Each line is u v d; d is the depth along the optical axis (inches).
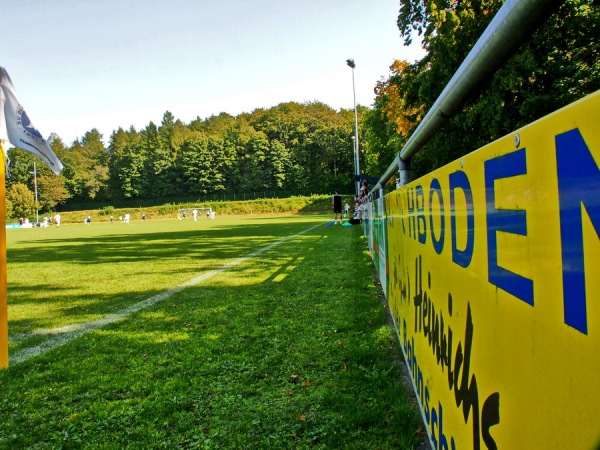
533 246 25.7
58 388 123.8
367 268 306.0
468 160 40.1
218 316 195.6
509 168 29.4
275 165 3245.6
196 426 99.7
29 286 303.3
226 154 3373.5
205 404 110.3
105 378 129.5
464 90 50.0
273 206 2549.2
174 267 373.4
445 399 55.1
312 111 4175.7
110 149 4313.5
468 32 446.3
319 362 134.0
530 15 30.6
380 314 179.0
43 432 100.0
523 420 28.5
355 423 96.7
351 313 187.2
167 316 200.8
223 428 98.0
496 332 33.6
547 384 24.5
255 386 119.3
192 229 1060.5
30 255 546.6
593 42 371.2
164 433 97.1
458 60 472.4
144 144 3592.5
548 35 369.4
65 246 684.7
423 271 69.6
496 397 34.1
